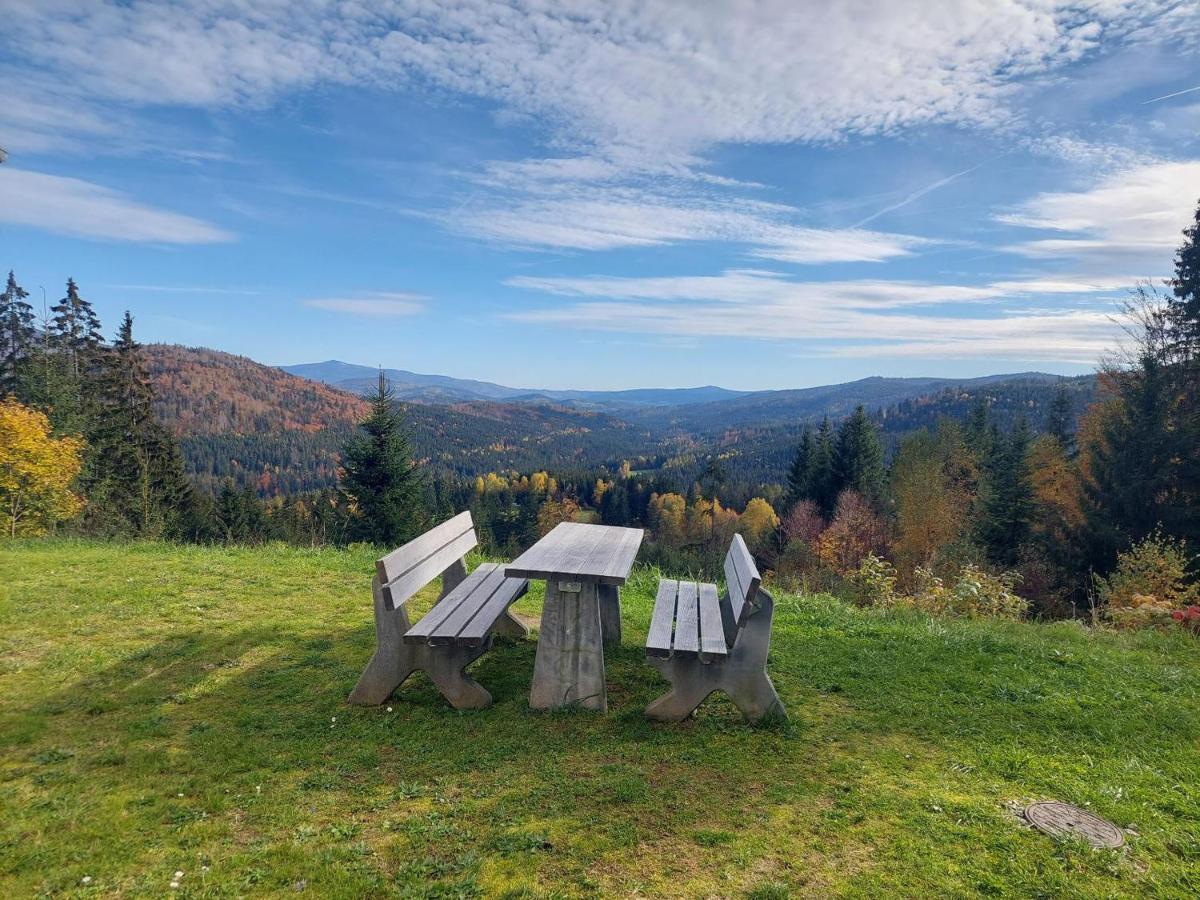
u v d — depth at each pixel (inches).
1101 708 171.3
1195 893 99.9
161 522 1282.0
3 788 125.6
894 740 153.4
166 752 141.3
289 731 153.3
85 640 207.2
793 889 101.5
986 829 116.6
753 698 160.4
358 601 260.8
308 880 102.4
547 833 115.1
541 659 167.8
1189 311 920.9
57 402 1370.6
